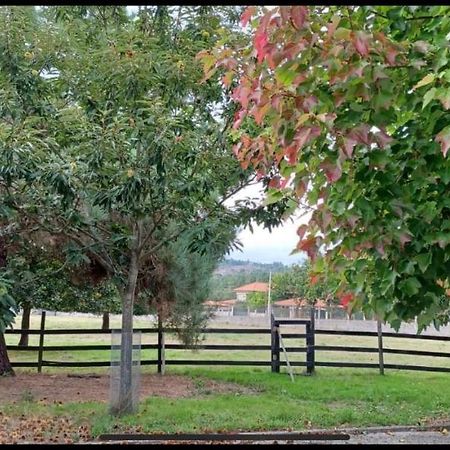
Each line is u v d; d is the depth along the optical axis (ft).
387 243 7.28
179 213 20.85
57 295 38.34
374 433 20.07
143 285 31.91
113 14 22.09
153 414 21.35
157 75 20.04
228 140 20.21
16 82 19.56
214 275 33.35
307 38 6.56
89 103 20.53
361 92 6.59
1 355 31.60
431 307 8.07
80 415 21.21
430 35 7.67
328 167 6.64
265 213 21.67
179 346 33.42
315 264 8.85
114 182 19.03
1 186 19.12
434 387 28.73
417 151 7.55
